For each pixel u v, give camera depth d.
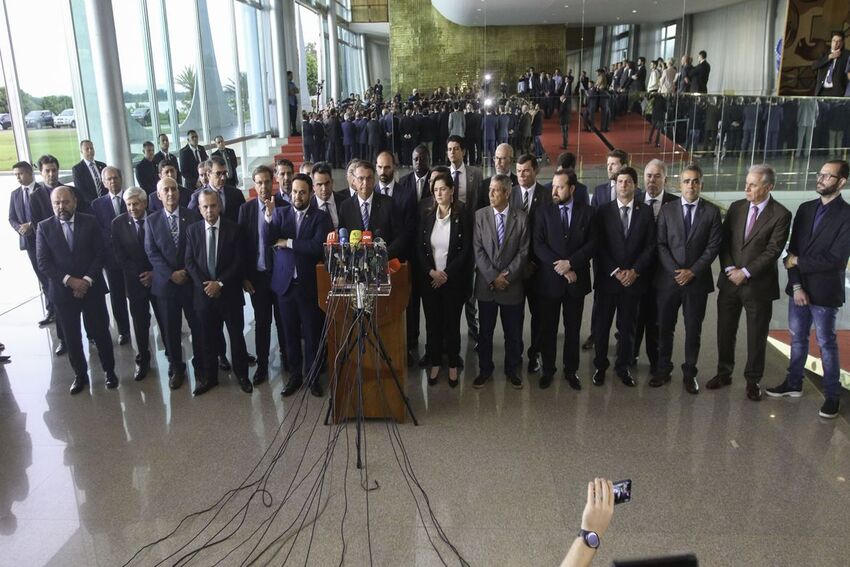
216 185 5.28
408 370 4.57
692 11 8.73
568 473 3.25
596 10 8.84
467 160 9.12
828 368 3.76
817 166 6.81
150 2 8.99
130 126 8.44
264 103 14.20
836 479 3.17
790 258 3.85
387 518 2.90
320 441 3.60
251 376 4.55
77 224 4.23
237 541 2.77
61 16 7.30
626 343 4.25
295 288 4.05
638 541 2.72
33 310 6.13
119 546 2.76
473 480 3.19
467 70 10.57
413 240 4.53
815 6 8.69
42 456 3.51
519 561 2.62
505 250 4.07
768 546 2.69
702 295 4.04
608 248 4.11
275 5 13.67
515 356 4.26
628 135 8.42
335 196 4.84
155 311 4.85
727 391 4.18
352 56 22.34
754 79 8.80
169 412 4.01
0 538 2.82
